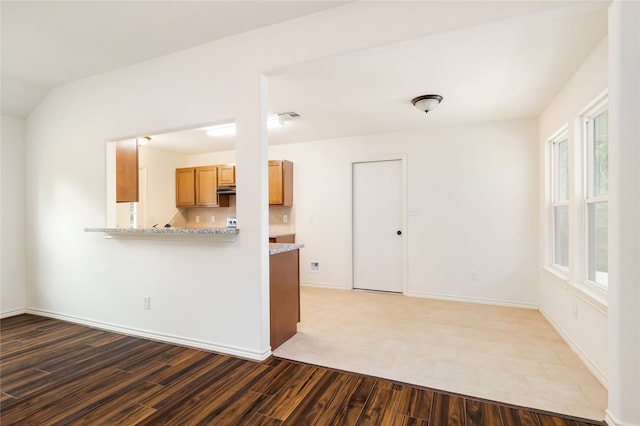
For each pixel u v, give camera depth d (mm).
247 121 2482
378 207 4895
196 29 2416
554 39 2201
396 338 2961
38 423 1733
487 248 4188
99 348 2709
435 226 4445
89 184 3240
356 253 5023
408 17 1974
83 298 3301
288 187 5215
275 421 1757
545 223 3688
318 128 4449
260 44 2416
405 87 3037
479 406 1895
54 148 3461
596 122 2588
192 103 2697
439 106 3559
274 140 5145
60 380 2184
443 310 3859
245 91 2484
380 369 2357
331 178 5098
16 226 3670
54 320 3445
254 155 2467
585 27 2061
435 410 1854
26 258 3725
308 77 2814
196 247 2717
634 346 1621
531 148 3998
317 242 5203
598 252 2477
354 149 4941
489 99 3348
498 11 1795
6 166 3598
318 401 1945
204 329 2701
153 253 2912
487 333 3086
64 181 3400
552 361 2486
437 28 1907
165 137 4770
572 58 2473
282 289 2879
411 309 3896
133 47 2666
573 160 2734
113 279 3117
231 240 2572
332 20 2174
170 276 2838
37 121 3598
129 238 3023
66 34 2451
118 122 3053
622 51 1612
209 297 2674
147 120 2902
